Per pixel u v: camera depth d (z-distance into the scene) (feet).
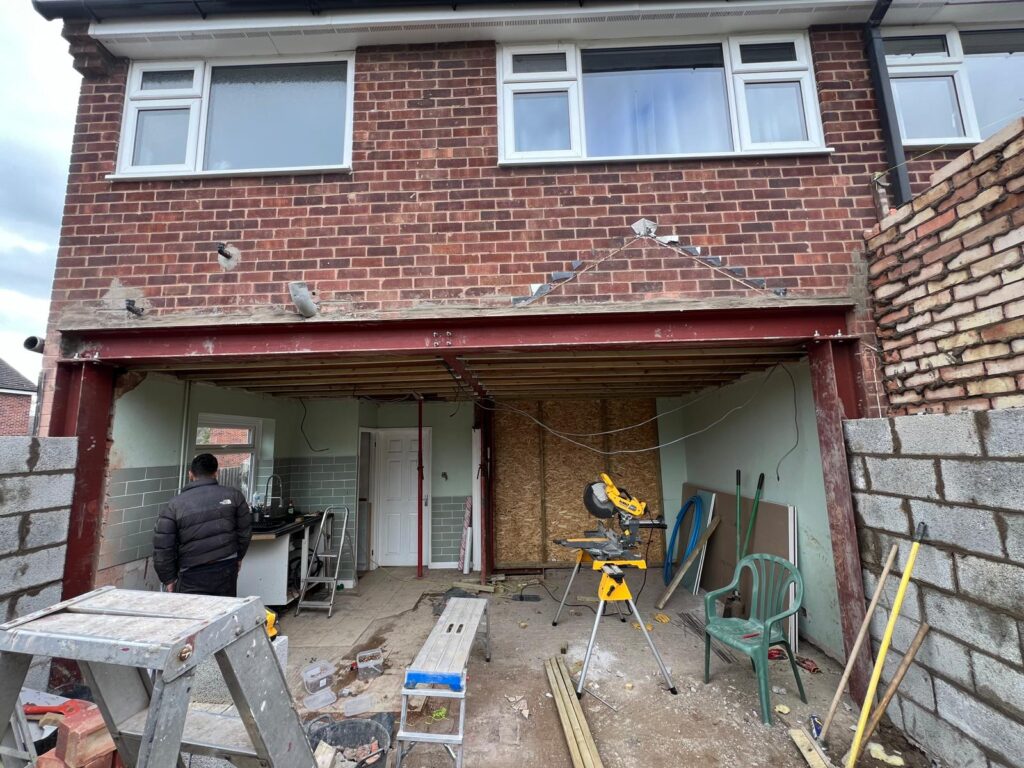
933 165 11.22
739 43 12.25
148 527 12.55
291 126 12.41
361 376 14.66
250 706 4.38
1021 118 6.97
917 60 11.85
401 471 23.30
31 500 9.34
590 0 11.60
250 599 4.82
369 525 22.61
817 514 12.28
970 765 7.45
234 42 12.00
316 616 15.99
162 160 12.10
